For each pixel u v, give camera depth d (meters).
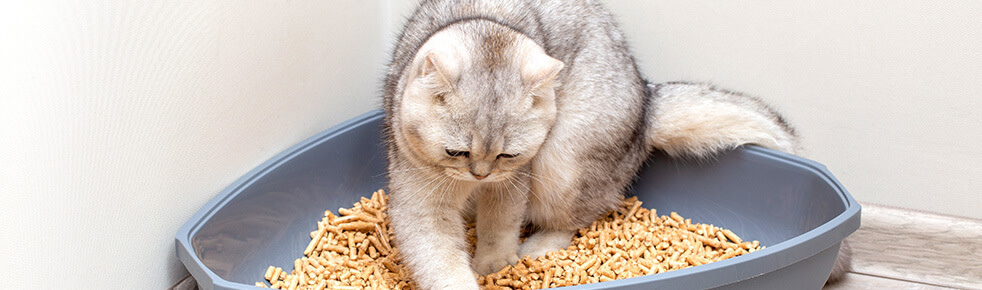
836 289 2.29
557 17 2.18
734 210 2.48
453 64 1.66
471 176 1.80
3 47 1.41
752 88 2.49
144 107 1.77
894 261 2.41
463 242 2.04
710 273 1.76
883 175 2.48
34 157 1.52
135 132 1.75
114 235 1.76
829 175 2.21
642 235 2.37
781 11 2.37
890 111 2.39
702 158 2.49
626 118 2.24
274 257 2.23
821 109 2.45
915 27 2.27
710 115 2.36
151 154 1.82
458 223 2.04
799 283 1.93
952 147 2.38
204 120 1.96
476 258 2.19
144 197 1.83
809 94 2.44
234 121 2.08
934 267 2.39
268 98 2.19
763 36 2.41
